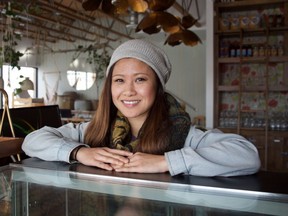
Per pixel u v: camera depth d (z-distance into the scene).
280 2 4.31
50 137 1.17
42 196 0.81
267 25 4.27
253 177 0.90
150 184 0.83
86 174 0.91
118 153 1.02
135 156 0.99
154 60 1.19
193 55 10.76
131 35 10.72
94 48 9.47
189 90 10.87
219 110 4.72
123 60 1.19
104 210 0.74
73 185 0.86
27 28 7.97
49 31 10.09
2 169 0.99
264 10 4.63
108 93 1.30
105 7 2.62
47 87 12.71
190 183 0.82
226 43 4.70
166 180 0.85
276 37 4.59
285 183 0.83
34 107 1.67
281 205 0.70
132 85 1.19
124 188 0.82
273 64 4.64
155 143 1.17
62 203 0.78
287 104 4.58
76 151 1.07
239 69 4.53
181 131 1.22
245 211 0.69
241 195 0.74
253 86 4.36
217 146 1.02
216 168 0.91
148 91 1.19
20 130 1.52
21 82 4.56
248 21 4.53
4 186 0.87
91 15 9.02
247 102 4.78
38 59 7.40
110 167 0.97
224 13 4.79
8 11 4.07
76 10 8.12
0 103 2.92
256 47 4.43
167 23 2.83
